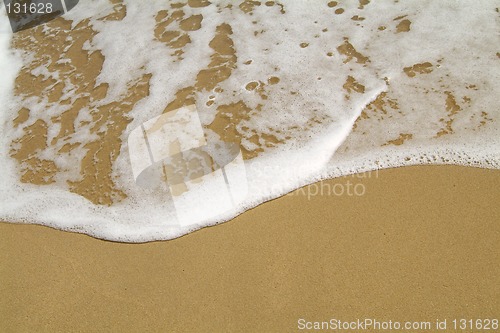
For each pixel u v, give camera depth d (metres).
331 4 3.64
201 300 2.17
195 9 3.79
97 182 2.76
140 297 2.21
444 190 2.43
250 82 3.18
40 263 2.38
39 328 2.15
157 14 3.81
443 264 2.16
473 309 2.02
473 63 3.07
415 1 3.54
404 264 2.18
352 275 2.17
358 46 3.31
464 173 2.50
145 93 3.21
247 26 3.58
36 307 2.22
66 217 2.60
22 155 2.97
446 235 2.26
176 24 3.69
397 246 2.24
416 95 2.95
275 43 3.42
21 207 2.68
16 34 3.86
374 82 3.07
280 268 2.23
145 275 2.28
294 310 2.09
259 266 2.25
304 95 3.05
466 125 2.75
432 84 3.00
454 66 3.07
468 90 2.93
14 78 3.49
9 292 2.28
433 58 3.14
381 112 2.89
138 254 2.37
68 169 2.86
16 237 2.52
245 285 2.19
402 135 2.75
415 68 3.11
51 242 2.47
